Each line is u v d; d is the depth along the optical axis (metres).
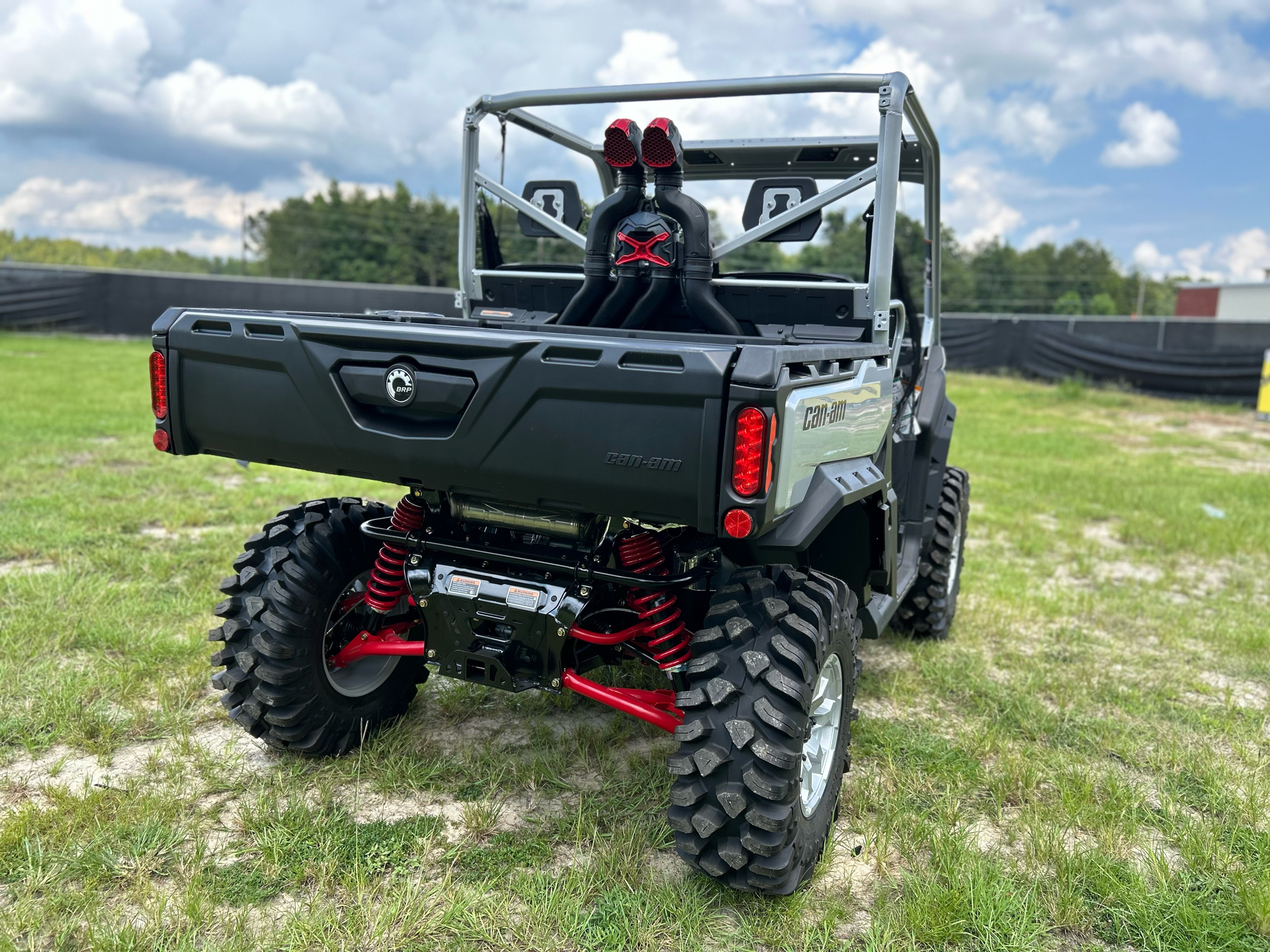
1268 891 2.46
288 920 2.26
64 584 4.49
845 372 2.54
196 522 5.95
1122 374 20.02
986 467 9.77
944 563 4.38
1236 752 3.43
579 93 3.16
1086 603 5.19
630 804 2.88
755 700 2.31
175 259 118.50
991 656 4.41
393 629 3.29
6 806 2.71
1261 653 4.51
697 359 2.07
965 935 2.35
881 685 3.96
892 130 2.78
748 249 7.78
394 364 2.38
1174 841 2.81
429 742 3.25
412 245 85.81
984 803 3.02
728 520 2.09
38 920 2.21
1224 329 21.09
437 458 2.37
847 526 2.97
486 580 2.70
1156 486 8.85
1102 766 3.31
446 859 2.55
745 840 2.28
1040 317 22.75
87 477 7.05
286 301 26.17
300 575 2.89
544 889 2.42
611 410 2.16
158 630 4.00
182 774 2.91
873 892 2.53
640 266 3.00
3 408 10.33
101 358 17.69
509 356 2.23
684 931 2.30
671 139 2.75
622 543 2.64
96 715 3.25
